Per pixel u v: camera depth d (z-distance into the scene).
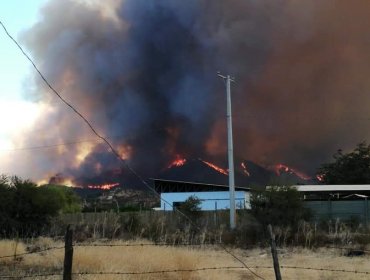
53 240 23.23
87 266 11.48
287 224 26.73
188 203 33.69
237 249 21.08
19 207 27.33
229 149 32.28
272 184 28.84
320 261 16.23
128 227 27.17
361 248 20.53
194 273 11.20
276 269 8.11
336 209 36.34
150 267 11.30
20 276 10.95
